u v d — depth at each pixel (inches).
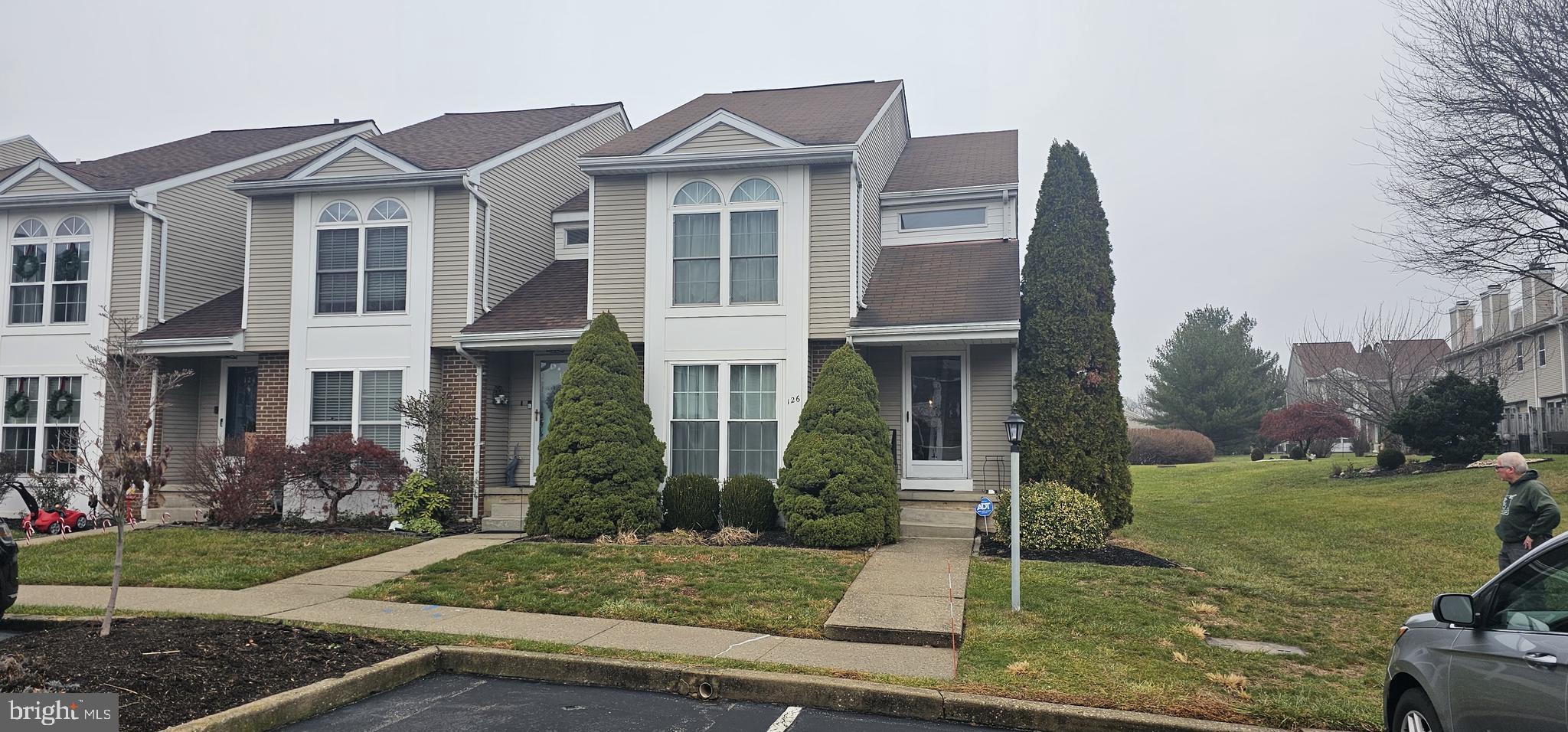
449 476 566.3
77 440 570.6
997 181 647.1
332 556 447.8
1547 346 1138.7
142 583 388.2
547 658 270.8
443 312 587.5
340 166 601.0
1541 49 624.7
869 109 642.8
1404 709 193.3
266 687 232.7
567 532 495.8
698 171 559.2
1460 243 689.6
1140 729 227.8
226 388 657.6
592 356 521.7
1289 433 1219.2
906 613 327.3
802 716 240.5
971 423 568.1
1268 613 350.9
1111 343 534.3
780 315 543.5
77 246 649.0
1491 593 172.7
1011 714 234.5
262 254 613.6
